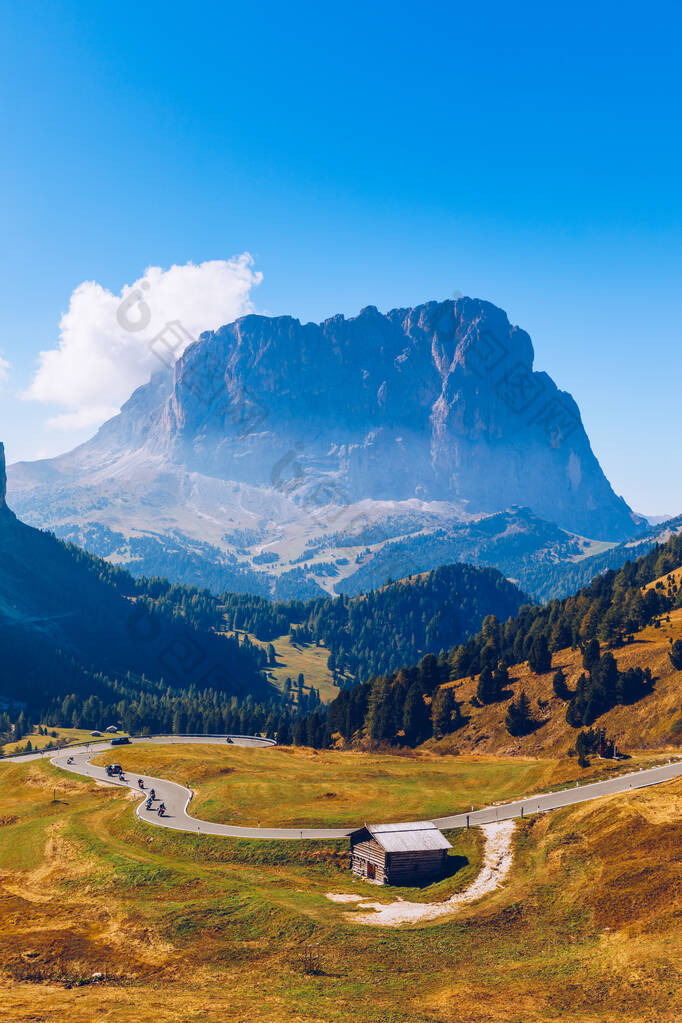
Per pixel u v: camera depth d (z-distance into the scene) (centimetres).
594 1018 4675
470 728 16488
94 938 6569
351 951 5991
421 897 7294
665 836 7244
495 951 5900
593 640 16375
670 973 5031
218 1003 5138
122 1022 4744
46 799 12631
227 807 10788
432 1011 4938
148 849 9488
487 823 8969
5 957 6184
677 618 17975
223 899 7238
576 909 6419
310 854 8738
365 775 12306
